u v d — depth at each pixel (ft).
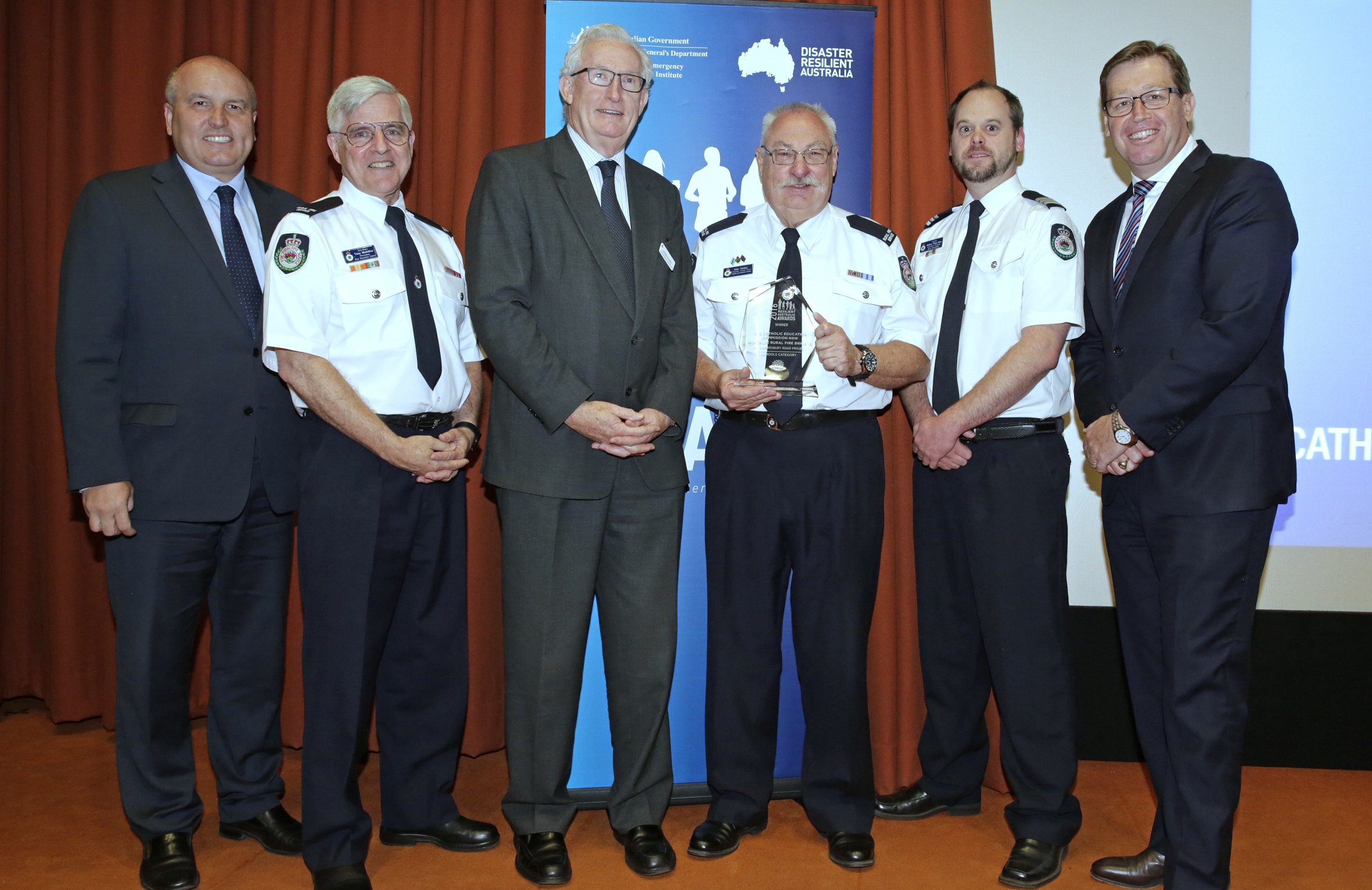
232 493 7.07
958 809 8.38
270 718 7.70
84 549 10.27
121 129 9.91
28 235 10.24
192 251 7.10
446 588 7.37
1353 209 9.35
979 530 7.47
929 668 8.29
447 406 7.14
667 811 8.21
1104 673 9.82
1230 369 6.23
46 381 10.15
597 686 8.47
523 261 6.86
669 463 7.30
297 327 6.61
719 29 8.43
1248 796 8.73
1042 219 7.41
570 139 7.18
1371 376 9.39
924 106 9.33
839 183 8.57
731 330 7.59
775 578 7.54
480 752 9.72
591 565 7.04
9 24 10.27
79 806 8.30
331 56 9.69
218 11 9.86
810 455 7.27
